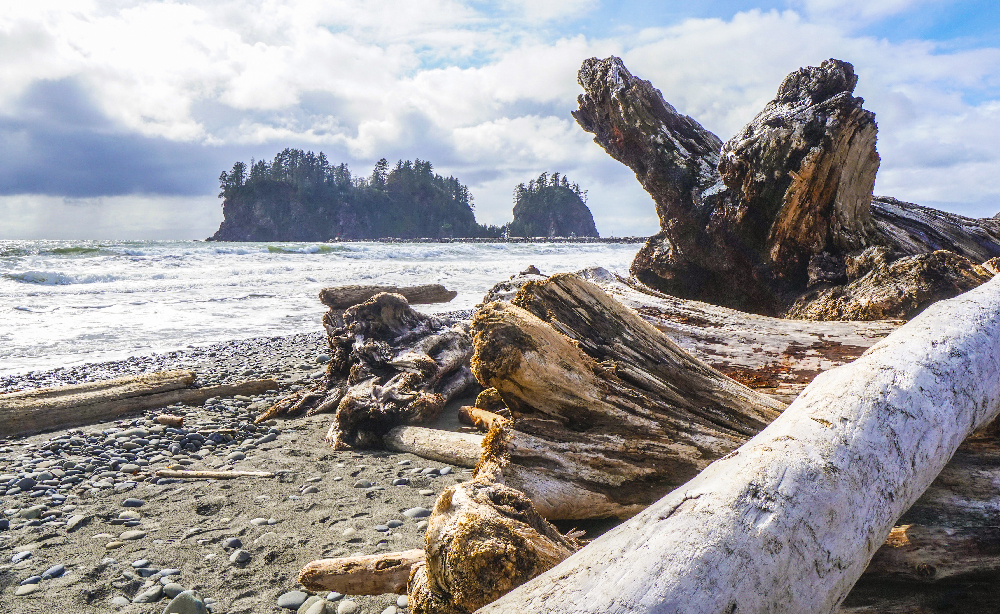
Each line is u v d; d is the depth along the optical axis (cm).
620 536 140
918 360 190
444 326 620
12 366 750
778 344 359
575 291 288
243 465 413
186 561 277
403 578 210
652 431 259
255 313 1273
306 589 252
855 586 194
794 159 540
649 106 681
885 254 513
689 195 664
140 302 1376
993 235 668
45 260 2138
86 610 239
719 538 130
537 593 130
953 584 188
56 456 432
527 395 253
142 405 560
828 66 573
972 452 218
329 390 574
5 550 290
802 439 158
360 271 2200
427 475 393
